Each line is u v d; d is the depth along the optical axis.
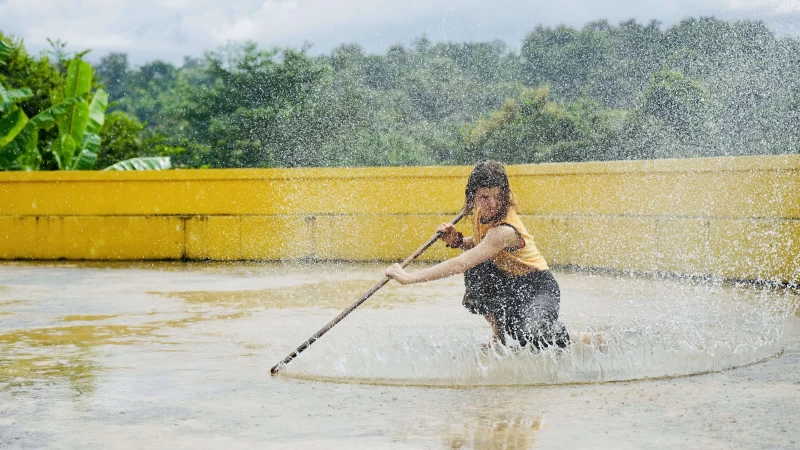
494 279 4.31
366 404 3.47
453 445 2.89
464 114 21.72
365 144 23.34
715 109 17.92
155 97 45.69
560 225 9.34
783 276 7.65
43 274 9.56
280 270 9.67
